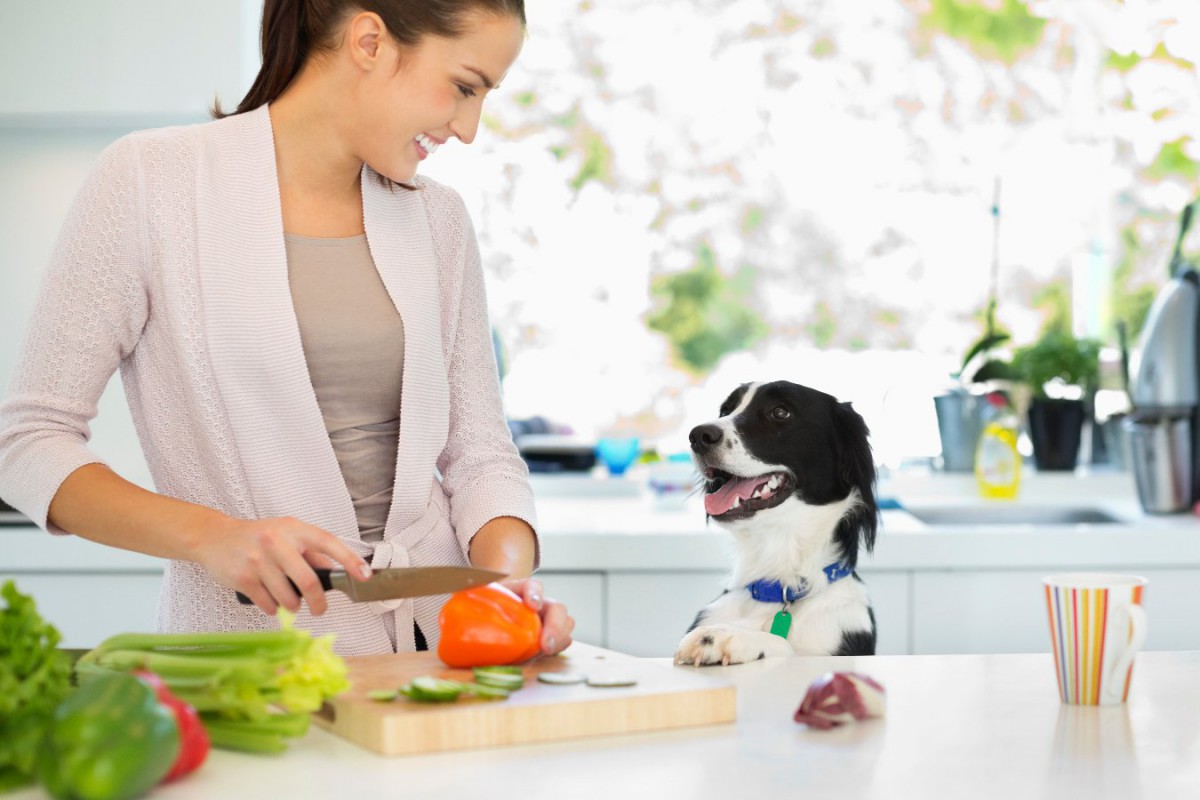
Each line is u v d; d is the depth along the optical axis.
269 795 0.94
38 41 2.70
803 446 2.12
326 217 1.54
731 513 2.10
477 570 1.25
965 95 3.77
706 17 3.76
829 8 3.76
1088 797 0.94
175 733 0.90
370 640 1.53
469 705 1.07
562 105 3.76
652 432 3.80
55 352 1.42
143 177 1.44
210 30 2.71
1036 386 3.50
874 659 1.42
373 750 1.05
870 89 3.77
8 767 0.92
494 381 1.71
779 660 1.42
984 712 1.18
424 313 1.56
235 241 1.46
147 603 2.62
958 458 3.44
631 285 3.78
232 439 1.47
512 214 3.76
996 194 3.76
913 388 3.53
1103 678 1.19
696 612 2.64
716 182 3.79
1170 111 3.71
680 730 1.12
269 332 1.46
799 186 3.79
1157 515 3.04
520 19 1.43
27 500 1.38
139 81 2.71
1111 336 3.75
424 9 1.37
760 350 3.81
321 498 1.51
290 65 1.49
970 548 2.65
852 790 0.95
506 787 0.96
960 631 2.67
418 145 1.48
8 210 2.86
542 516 3.01
